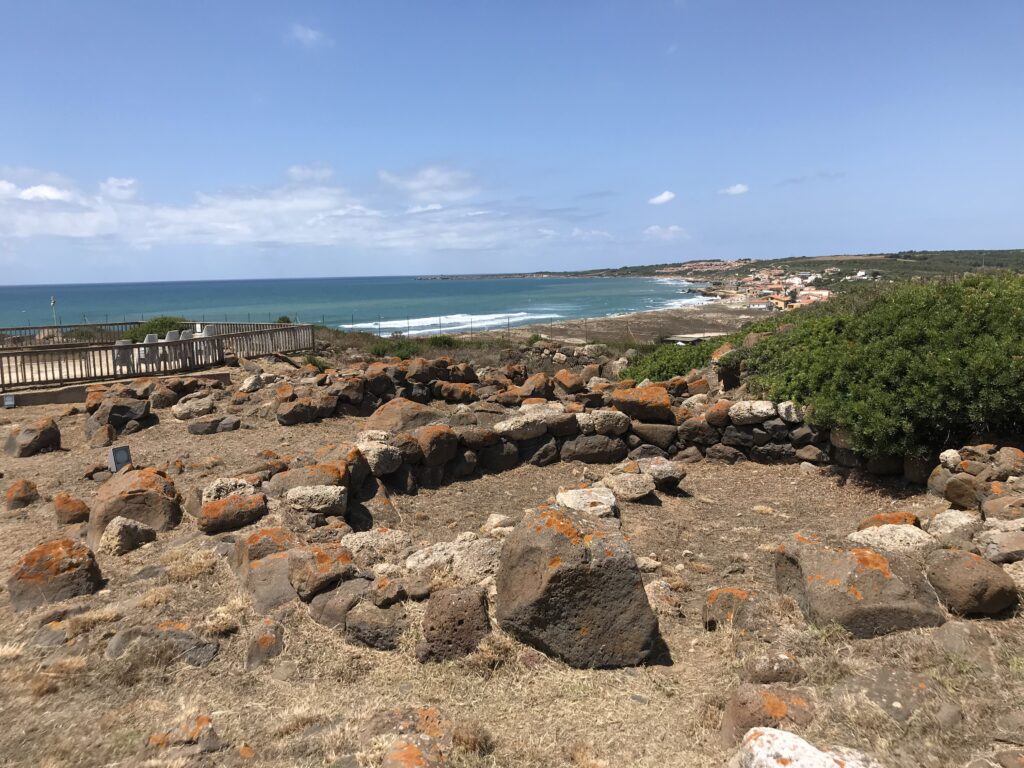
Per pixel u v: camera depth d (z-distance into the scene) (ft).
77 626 15.74
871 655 13.32
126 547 20.48
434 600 15.23
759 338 43.06
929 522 20.52
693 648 15.52
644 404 33.32
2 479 29.76
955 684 12.13
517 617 14.90
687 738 12.21
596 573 14.75
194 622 15.78
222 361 59.98
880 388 27.99
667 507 26.58
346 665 14.55
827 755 9.55
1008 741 10.71
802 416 31.17
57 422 40.81
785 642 14.14
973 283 34.71
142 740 12.14
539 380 42.68
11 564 20.29
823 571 14.85
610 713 13.08
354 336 100.83
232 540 20.30
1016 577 15.14
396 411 35.94
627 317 205.05
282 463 27.78
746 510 26.37
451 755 11.34
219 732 12.38
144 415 38.93
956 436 26.48
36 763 11.55
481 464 31.27
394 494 27.76
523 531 15.61
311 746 11.87
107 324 83.35
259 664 14.62
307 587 16.44
